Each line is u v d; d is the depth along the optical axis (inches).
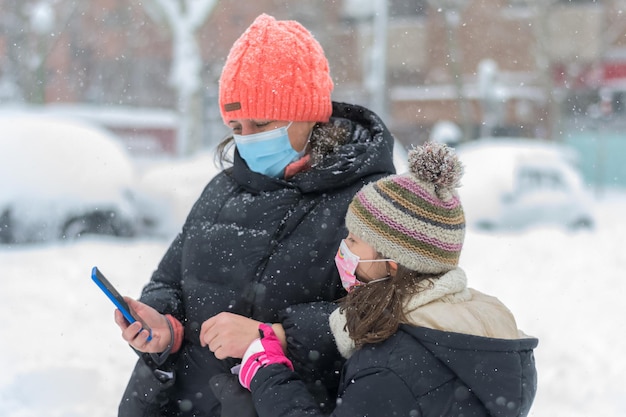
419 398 94.2
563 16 1330.0
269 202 113.3
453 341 94.0
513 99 1269.7
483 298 102.9
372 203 100.1
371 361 96.2
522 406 96.5
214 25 1312.7
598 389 206.2
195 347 116.0
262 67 115.0
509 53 1291.8
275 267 111.1
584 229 587.5
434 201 98.8
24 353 224.8
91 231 459.5
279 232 112.5
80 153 469.7
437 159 99.3
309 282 110.9
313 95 116.3
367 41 1237.7
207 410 116.1
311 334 106.0
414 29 1344.7
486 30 1296.8
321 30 1207.6
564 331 262.8
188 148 1013.8
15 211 441.7
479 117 1304.1
